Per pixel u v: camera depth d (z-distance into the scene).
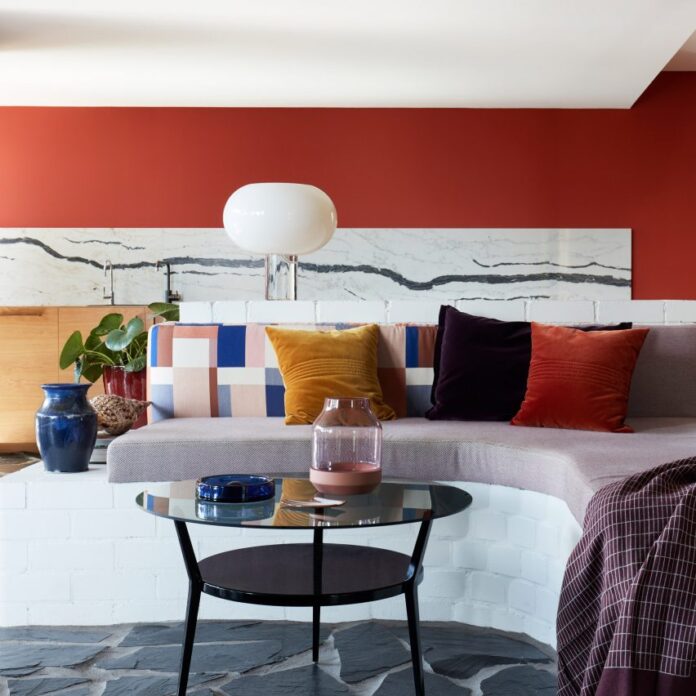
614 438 2.74
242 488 1.96
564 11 4.90
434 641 2.50
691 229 6.70
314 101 6.58
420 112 6.72
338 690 2.13
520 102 6.59
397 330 3.42
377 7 4.86
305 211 3.28
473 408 3.20
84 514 2.68
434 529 2.71
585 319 3.48
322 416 2.13
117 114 6.70
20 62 5.70
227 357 3.40
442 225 6.70
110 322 3.83
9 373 6.09
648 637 1.41
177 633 2.57
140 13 4.93
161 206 6.69
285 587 1.93
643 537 1.57
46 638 2.55
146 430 2.90
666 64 6.05
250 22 5.07
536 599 2.53
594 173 6.70
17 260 6.67
